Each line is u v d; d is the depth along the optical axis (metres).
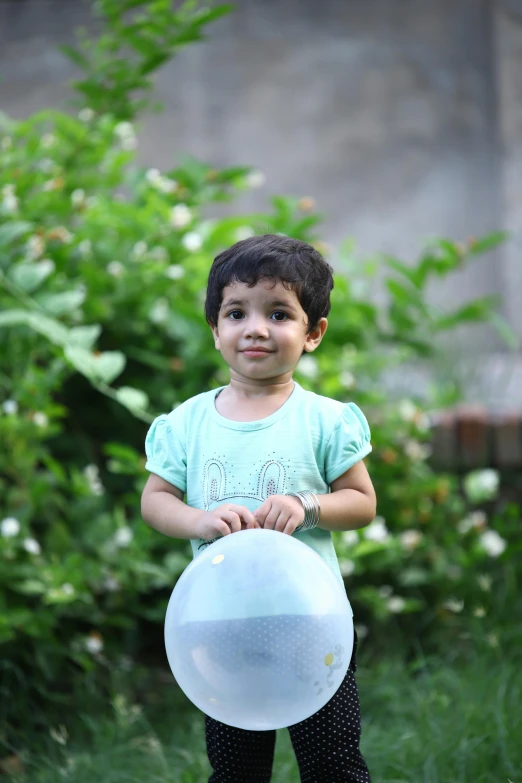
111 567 3.88
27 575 3.63
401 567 4.42
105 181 5.02
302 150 8.16
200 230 4.86
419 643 4.32
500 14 7.92
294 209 4.94
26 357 4.17
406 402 4.73
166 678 4.03
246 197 8.13
